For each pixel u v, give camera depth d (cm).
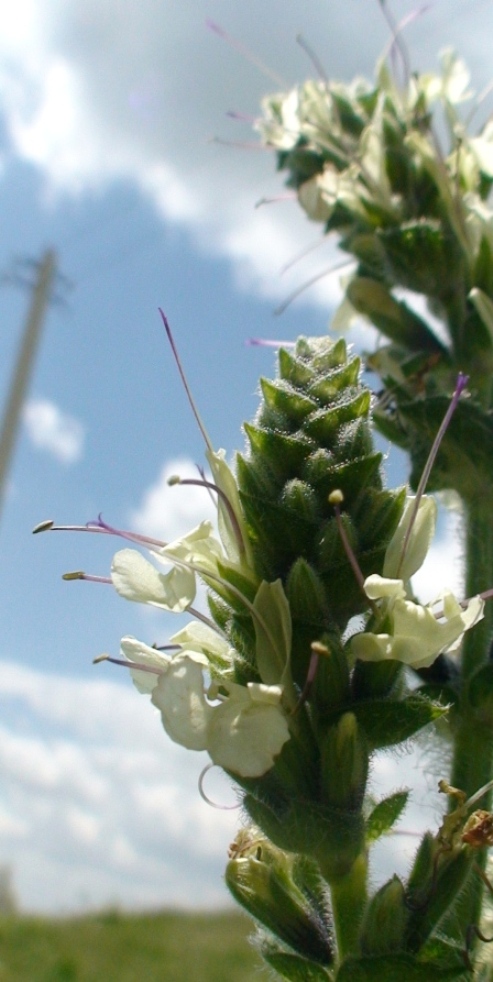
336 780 13
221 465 14
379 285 20
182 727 12
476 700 17
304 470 14
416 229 19
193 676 13
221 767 13
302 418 14
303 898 14
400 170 20
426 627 13
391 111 20
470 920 15
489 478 18
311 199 21
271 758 12
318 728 13
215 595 14
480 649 17
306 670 13
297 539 13
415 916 13
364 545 14
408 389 19
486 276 19
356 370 14
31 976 66
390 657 13
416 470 18
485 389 19
